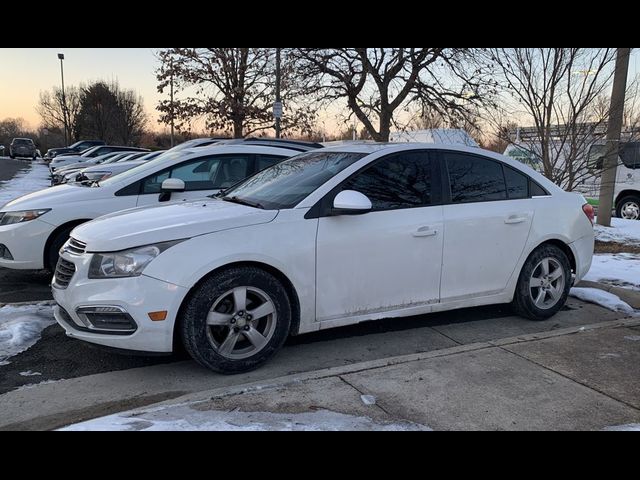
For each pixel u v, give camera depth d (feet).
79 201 20.35
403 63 45.57
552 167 30.55
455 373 12.05
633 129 31.91
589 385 11.55
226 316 12.30
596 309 18.45
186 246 12.03
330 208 13.53
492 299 16.07
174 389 12.03
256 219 12.85
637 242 30.89
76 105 186.60
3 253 20.01
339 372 12.03
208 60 74.84
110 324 12.01
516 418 10.16
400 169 14.83
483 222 15.43
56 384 12.24
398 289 14.40
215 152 22.41
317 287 13.32
